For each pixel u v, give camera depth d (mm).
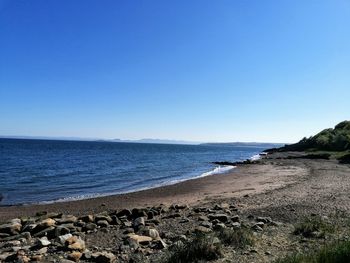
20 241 10523
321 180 30484
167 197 24172
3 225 12406
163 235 11133
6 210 20016
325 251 7859
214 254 8500
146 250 9352
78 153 100250
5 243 10297
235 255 8711
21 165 55688
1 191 29422
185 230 11781
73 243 9758
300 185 26859
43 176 41281
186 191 27312
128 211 15195
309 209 15258
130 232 11641
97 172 47344
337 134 95312
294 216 13844
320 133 104000
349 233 10789
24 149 115188
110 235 11320
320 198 19000
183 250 8516
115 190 31047
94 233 11641
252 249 9133
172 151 144750
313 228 11102
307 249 9188
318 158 65688
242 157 102125
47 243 9828
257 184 29828
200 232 10734
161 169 54125
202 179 36438
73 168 52500
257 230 11359
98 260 8516
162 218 14336
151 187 32781
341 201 17625
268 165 54875
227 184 31156
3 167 51688
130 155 97438
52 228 11656
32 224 12625
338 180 30250
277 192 23000
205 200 21266
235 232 10047
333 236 10461
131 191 29984
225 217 13227
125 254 9125
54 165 57219
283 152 102875
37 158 73562
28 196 27047
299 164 53219
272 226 12094
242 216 14023
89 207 20594
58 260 8562
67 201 23984
